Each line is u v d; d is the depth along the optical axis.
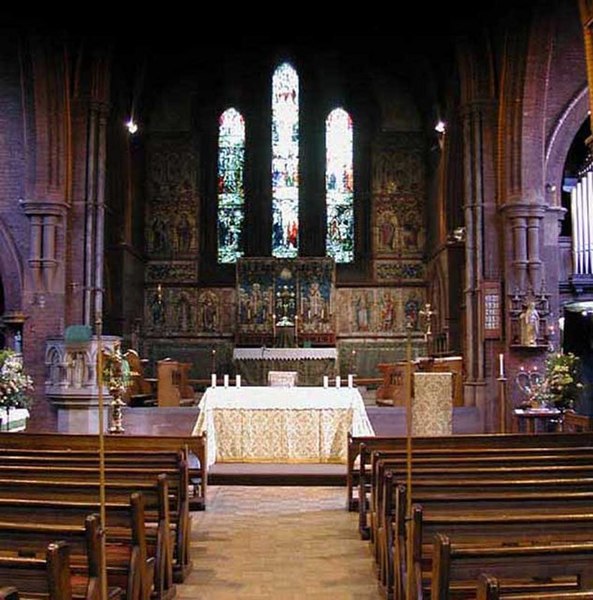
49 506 5.70
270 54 31.84
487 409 18.75
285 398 14.13
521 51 18.66
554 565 4.32
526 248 18.78
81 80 20.03
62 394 16.97
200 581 7.52
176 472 7.50
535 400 14.84
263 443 14.12
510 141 19.05
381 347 31.06
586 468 7.25
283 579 7.58
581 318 19.19
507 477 7.12
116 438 10.02
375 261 31.72
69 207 19.53
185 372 23.05
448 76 26.50
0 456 8.40
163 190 32.19
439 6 21.50
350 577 7.64
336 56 31.73
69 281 19.53
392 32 25.28
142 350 31.02
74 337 16.64
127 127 28.12
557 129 19.27
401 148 32.25
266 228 31.98
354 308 31.38
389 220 31.95
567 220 22.84
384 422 17.95
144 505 6.38
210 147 32.50
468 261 19.73
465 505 5.87
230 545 8.89
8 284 19.23
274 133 32.53
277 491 12.41
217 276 31.88
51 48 18.83
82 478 7.28
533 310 18.11
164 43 27.34
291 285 30.56
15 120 19.47
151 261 31.84
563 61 19.28
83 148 19.88
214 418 14.12
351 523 10.03
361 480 9.38
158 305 31.45
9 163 19.41
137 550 5.70
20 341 19.27
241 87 32.56
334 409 14.10
